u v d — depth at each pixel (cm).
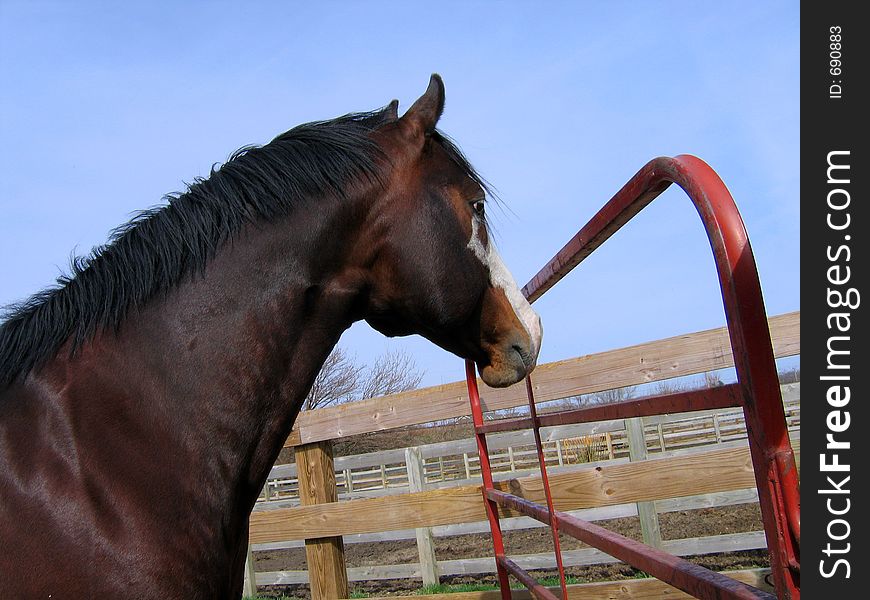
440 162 186
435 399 346
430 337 192
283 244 166
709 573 122
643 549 154
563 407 546
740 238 98
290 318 165
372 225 173
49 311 156
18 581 130
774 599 99
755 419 95
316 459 352
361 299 179
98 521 136
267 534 348
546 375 321
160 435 147
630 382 307
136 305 157
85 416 144
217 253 162
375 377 1933
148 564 137
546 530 801
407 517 332
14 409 146
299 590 688
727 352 295
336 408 352
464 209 184
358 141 177
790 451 93
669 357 302
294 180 169
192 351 155
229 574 157
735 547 471
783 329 288
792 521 91
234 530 159
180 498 145
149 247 161
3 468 138
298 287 166
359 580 608
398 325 189
